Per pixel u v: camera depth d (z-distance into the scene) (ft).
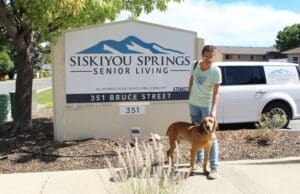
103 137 30.89
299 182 22.11
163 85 31.68
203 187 21.24
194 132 22.34
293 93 38.93
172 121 31.91
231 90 37.19
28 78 34.17
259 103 37.88
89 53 30.48
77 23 32.78
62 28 33.01
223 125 39.34
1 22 33.68
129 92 31.22
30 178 22.93
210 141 22.26
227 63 37.93
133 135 30.25
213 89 22.77
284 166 24.89
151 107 31.55
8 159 26.37
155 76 31.50
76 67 30.37
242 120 37.52
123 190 16.26
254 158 26.14
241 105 37.42
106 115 30.94
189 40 31.91
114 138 30.55
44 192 20.74
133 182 16.22
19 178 22.94
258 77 38.27
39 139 30.83
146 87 31.42
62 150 27.63
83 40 30.35
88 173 23.65
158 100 31.63
